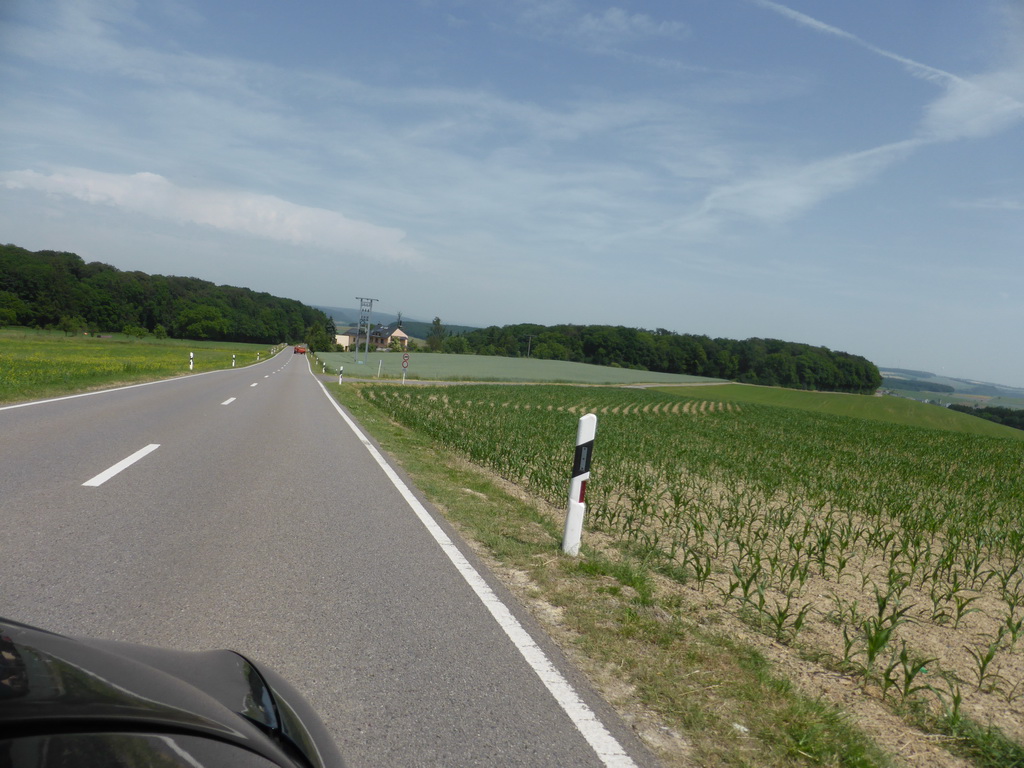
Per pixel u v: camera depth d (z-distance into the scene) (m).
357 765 2.29
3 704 1.01
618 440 16.86
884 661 4.12
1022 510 11.70
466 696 2.91
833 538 8.02
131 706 1.21
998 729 3.18
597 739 2.65
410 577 4.54
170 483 6.99
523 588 4.59
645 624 3.98
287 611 3.72
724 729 2.84
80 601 3.58
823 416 50.56
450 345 183.62
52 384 17.33
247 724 1.45
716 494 10.41
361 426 15.32
